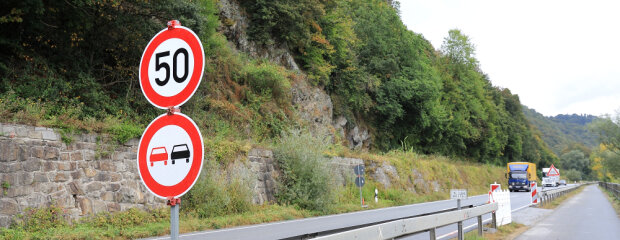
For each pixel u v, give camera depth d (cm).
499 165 8662
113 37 1941
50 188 1266
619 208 2472
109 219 1390
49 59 1812
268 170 2209
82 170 1374
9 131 1194
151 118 2053
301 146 2344
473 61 7294
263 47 3438
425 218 721
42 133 1280
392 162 3712
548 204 2755
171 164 320
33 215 1194
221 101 2617
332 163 2847
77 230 1227
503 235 1260
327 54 4044
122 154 1520
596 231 1398
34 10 1531
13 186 1171
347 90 4206
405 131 5134
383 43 4766
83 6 1691
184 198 1652
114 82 2000
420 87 4753
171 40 336
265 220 1764
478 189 5612
